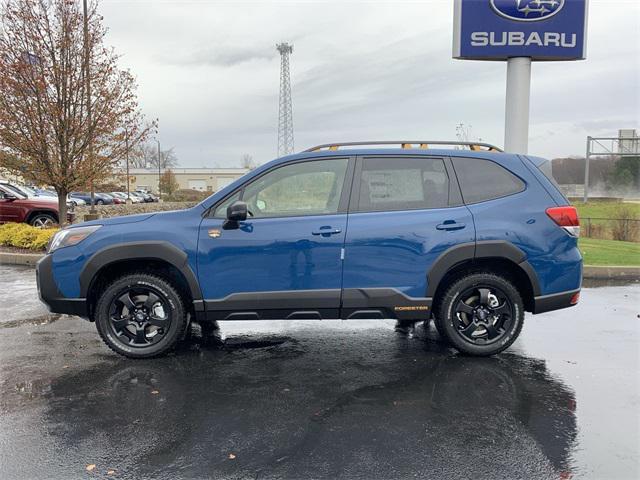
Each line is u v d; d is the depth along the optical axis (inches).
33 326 232.5
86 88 459.8
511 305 187.3
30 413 142.6
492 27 473.7
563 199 187.3
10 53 436.5
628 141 1101.1
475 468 114.9
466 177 187.2
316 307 180.9
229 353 196.4
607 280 355.6
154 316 187.9
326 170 185.9
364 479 110.4
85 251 180.9
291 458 119.1
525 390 159.5
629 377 170.4
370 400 152.0
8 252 447.2
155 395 155.3
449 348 202.4
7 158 457.4
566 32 470.0
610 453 121.6
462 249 180.1
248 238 178.7
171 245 178.9
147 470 114.0
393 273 180.5
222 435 130.0
